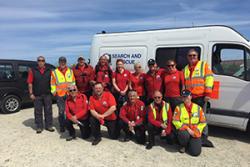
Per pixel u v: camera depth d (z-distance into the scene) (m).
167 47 6.80
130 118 6.02
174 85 5.89
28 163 4.99
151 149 5.64
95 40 8.05
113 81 6.85
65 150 5.64
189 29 6.59
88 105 6.25
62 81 7.03
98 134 6.08
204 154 5.36
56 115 9.30
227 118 6.18
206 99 5.68
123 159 5.12
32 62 10.46
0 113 9.66
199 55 6.38
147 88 6.41
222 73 6.21
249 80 5.93
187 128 5.29
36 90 7.04
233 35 6.09
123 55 7.48
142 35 7.23
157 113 5.66
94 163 4.95
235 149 5.65
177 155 5.31
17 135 6.77
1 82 9.35
